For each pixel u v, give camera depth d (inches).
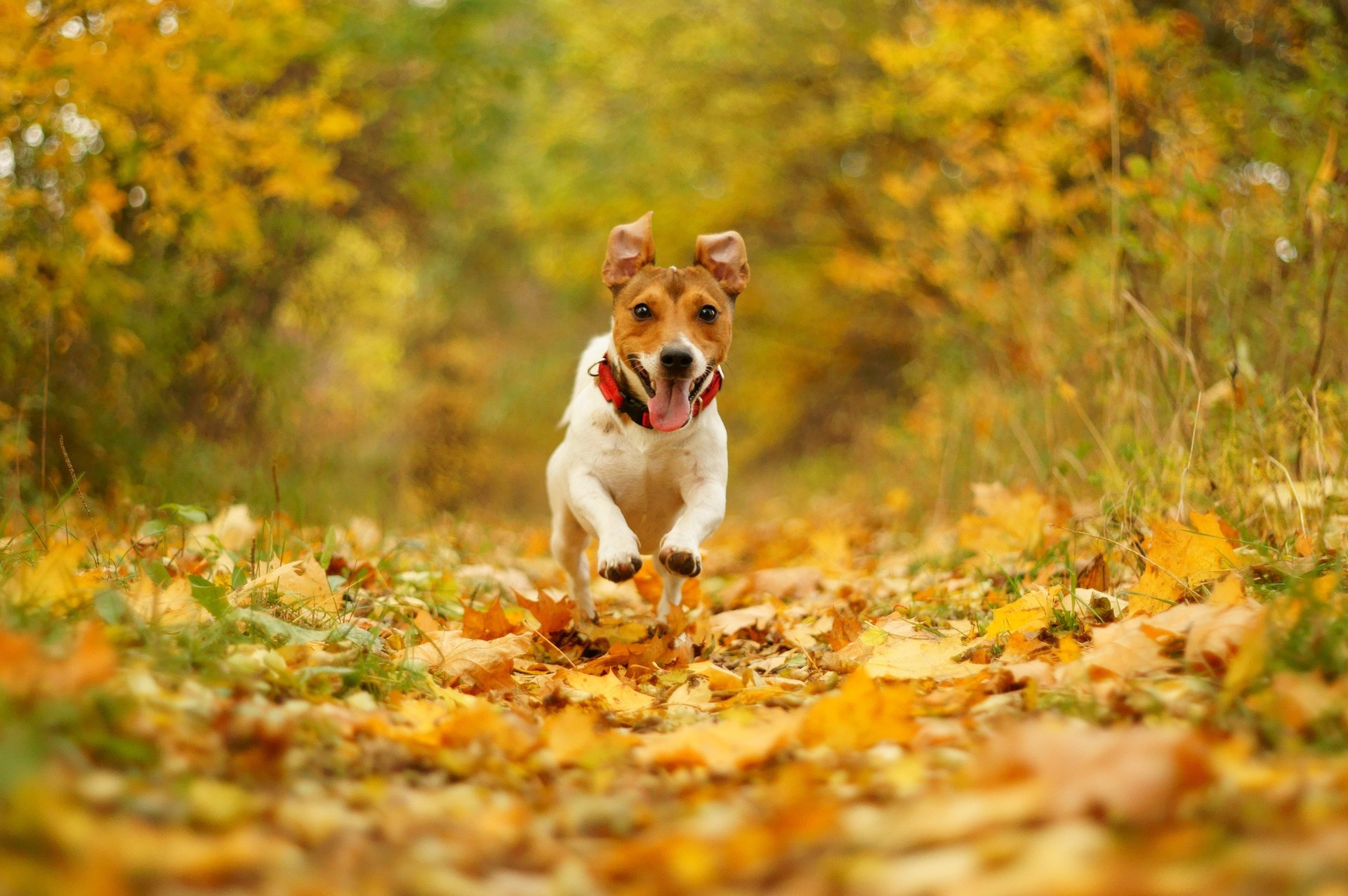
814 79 800.3
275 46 475.5
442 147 704.4
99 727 120.4
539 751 153.6
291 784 125.2
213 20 375.9
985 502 326.3
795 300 967.6
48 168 378.9
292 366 581.0
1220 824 103.0
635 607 336.5
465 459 896.9
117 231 479.2
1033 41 527.8
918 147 753.0
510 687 201.2
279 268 619.5
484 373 935.0
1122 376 347.3
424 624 235.8
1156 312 344.2
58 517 340.8
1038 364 412.8
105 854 91.2
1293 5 386.0
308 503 430.3
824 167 833.5
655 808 130.1
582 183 868.6
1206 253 338.6
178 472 470.9
